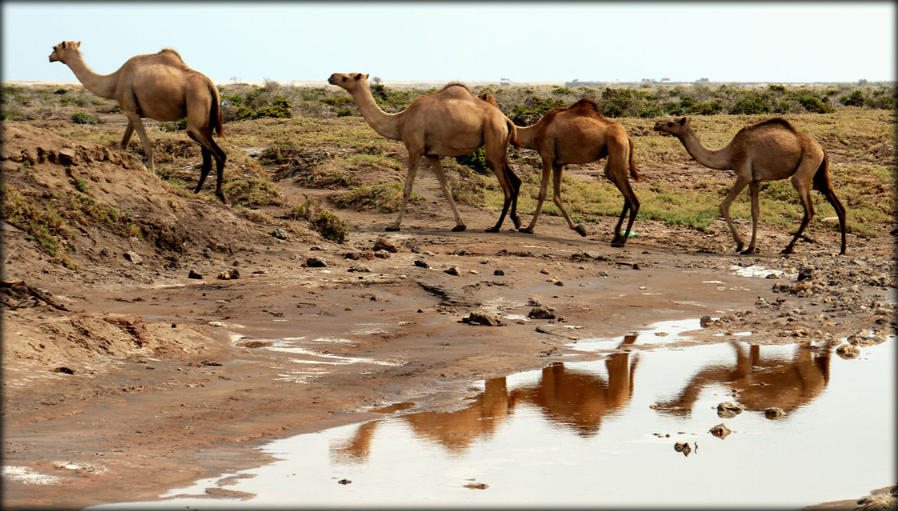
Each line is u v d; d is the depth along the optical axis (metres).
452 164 53.09
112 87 33.53
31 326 16.84
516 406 14.91
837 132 69.88
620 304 24.42
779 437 13.13
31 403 13.84
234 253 28.34
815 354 18.86
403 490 10.79
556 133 36.69
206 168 34.56
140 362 16.66
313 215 34.66
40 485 10.53
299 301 22.81
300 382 16.02
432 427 13.62
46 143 28.53
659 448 12.62
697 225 41.97
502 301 24.23
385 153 55.34
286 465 11.72
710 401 15.27
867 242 40.25
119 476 11.02
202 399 14.70
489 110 36.66
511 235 36.88
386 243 31.23
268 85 116.19
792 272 30.59
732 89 120.06
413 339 19.61
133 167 30.62
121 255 26.03
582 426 13.75
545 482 11.12
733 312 23.77
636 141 66.94
